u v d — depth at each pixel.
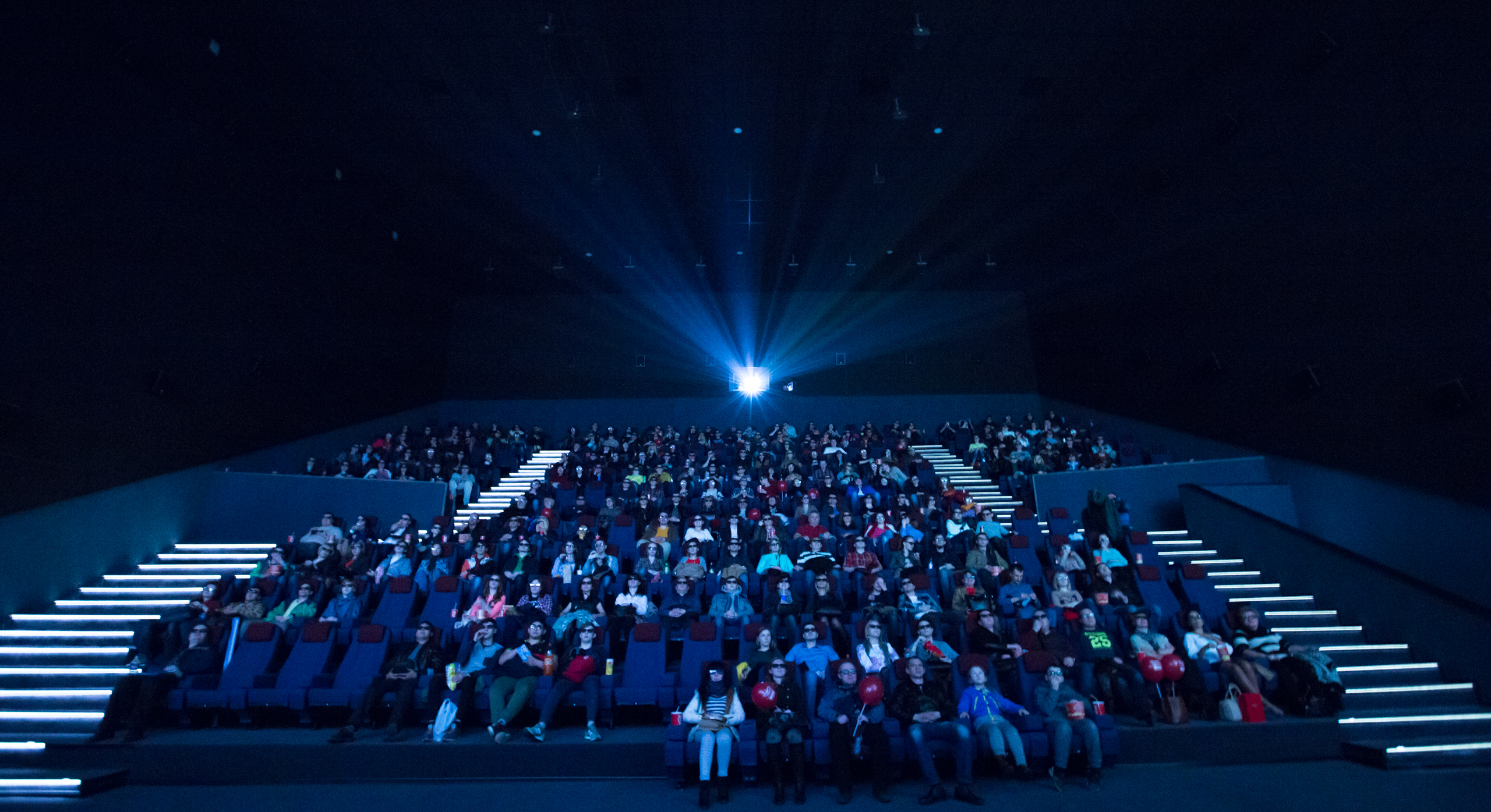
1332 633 8.78
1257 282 12.48
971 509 11.78
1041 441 16.17
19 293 9.10
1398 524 9.95
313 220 15.20
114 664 8.27
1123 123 13.67
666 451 16.52
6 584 8.94
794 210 16.81
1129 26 11.28
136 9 10.45
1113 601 8.91
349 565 10.26
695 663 7.68
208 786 6.56
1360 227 10.41
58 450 9.62
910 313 21.86
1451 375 9.20
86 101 10.03
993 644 7.77
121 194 10.57
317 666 7.87
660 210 16.81
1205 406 13.95
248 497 12.52
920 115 13.27
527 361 21.53
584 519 12.05
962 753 6.15
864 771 6.80
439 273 20.33
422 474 14.40
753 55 11.66
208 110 12.19
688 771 6.67
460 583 9.36
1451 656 7.96
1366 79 10.20
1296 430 11.78
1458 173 8.98
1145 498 12.99
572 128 13.59
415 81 12.24
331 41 11.27
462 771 6.71
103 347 10.33
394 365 18.53
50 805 5.99
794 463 15.00
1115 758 6.62
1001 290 21.91
